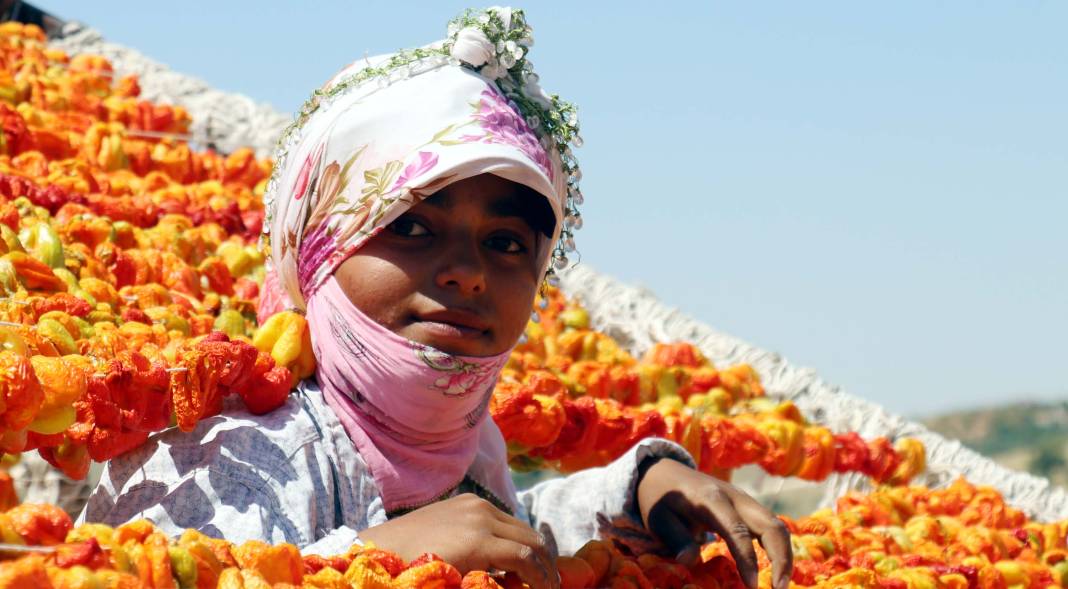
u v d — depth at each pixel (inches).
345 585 87.0
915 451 211.0
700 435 173.3
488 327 114.6
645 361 227.0
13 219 151.2
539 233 122.6
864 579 128.2
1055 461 1192.2
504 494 134.8
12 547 74.7
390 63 121.7
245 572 82.0
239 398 118.2
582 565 112.5
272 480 109.9
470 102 118.0
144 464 110.2
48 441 99.6
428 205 113.7
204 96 312.5
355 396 116.7
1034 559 165.6
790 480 218.2
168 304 151.6
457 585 92.4
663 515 129.6
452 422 118.0
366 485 116.1
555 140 124.8
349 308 115.4
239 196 239.0
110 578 74.7
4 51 275.0
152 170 235.1
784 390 235.3
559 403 156.3
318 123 120.8
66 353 109.1
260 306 136.0
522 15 123.6
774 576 119.3
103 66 293.4
